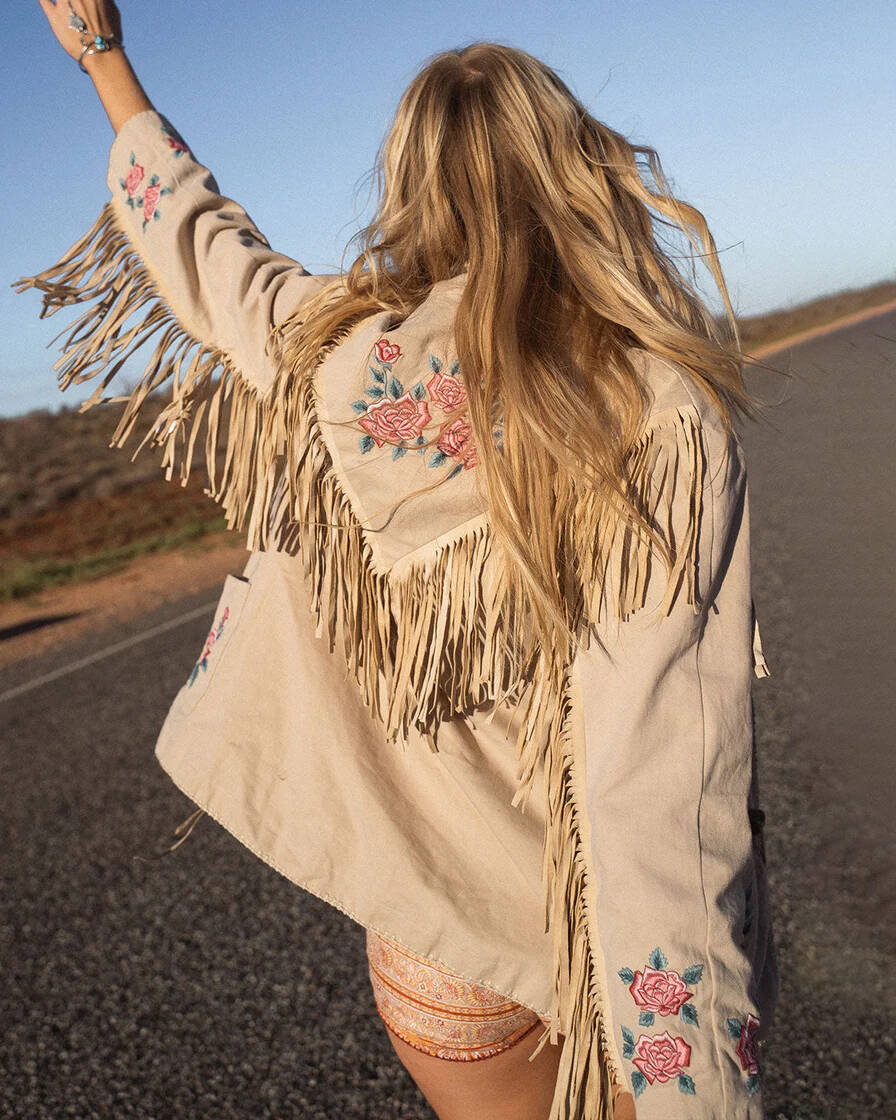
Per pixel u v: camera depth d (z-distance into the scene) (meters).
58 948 3.37
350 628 1.05
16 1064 2.78
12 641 9.70
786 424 10.41
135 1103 2.56
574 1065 0.93
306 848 1.17
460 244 1.05
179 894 3.64
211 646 1.30
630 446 0.90
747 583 0.93
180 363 1.23
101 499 19.66
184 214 1.25
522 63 1.05
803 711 4.06
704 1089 0.79
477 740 1.16
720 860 0.84
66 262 1.28
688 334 0.94
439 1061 1.19
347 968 3.04
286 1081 2.57
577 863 0.94
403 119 1.08
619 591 0.88
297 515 1.07
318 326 1.06
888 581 5.50
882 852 3.02
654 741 0.86
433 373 0.99
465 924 1.13
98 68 1.35
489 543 0.97
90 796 4.70
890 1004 2.44
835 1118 2.12
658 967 0.81
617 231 1.00
